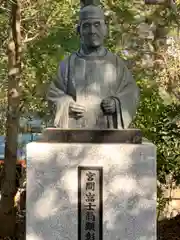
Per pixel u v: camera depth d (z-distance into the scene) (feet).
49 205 16.02
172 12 22.76
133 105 16.78
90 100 16.71
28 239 16.10
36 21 26.53
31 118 28.78
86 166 15.90
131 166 15.78
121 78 16.98
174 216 30.94
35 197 16.06
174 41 24.47
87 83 16.76
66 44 24.44
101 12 16.90
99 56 16.99
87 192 15.93
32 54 25.73
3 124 36.47
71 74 16.90
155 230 15.79
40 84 25.48
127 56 24.00
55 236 16.05
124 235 15.84
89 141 16.16
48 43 24.63
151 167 15.74
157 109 25.63
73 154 15.94
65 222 16.02
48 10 26.27
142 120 26.25
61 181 15.98
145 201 15.78
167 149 26.76
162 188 30.30
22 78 25.80
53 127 16.80
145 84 23.90
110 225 15.87
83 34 16.83
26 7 26.48
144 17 22.93
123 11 22.89
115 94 16.72
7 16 27.25
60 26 25.73
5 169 24.44
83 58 17.03
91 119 16.62
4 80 29.01
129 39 23.72
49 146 15.98
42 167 16.02
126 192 15.80
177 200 33.45
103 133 16.14
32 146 15.99
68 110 16.62
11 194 24.44
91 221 15.94
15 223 24.71
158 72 23.97
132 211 15.81
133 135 16.10
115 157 15.81
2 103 32.86
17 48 23.66
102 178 15.85
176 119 25.66
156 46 23.79
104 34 17.02
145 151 15.72
